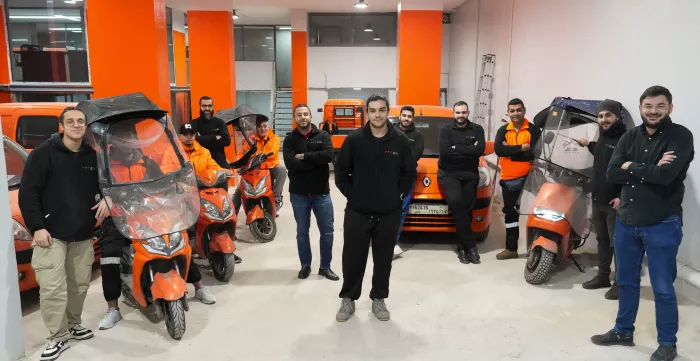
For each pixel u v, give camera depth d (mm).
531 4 7508
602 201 4020
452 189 4938
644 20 4559
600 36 5355
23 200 3020
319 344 3326
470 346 3291
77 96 8844
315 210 4422
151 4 6938
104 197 3205
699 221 3900
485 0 10656
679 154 2865
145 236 3217
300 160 4215
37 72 7980
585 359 3123
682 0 4035
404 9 10898
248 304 3992
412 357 3156
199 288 4035
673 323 3010
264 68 17891
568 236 4270
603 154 3990
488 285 4371
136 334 3494
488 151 5273
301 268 4668
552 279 4508
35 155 3053
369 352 3217
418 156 5012
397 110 6352
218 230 4426
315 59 16516
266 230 5793
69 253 3275
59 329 3213
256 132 6086
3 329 3109
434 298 4090
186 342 3367
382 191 3453
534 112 7383
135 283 3352
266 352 3227
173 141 3588
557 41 6492
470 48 12352
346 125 12148
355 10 15656
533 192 4469
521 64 8023
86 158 3232
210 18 11664
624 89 4891
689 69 3955
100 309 3908
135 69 6973
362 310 3871
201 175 4422
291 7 14945
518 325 3592
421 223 5230
